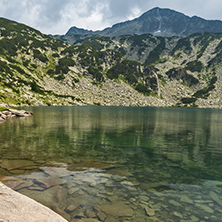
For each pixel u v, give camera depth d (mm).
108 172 10812
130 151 16734
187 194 8094
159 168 11844
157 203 7246
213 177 10320
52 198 7336
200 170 11539
